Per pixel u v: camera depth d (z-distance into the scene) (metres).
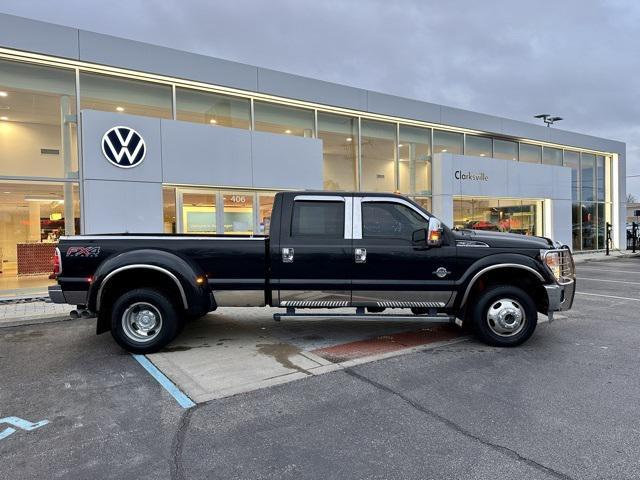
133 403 4.14
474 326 5.91
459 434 3.48
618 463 3.04
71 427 3.67
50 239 11.58
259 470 3.01
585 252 22.84
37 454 3.24
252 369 5.04
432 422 3.70
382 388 4.46
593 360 5.30
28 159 10.52
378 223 5.96
